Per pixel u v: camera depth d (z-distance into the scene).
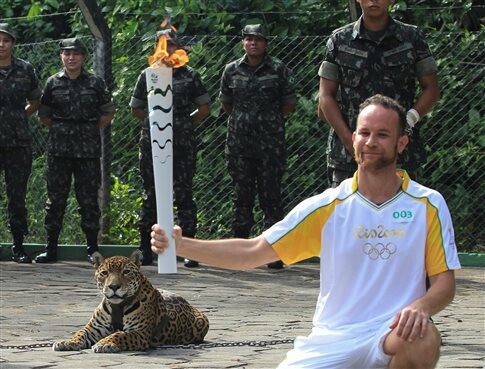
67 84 11.77
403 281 4.45
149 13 14.08
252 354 6.71
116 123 13.20
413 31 7.21
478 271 11.59
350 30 7.24
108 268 6.90
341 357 4.39
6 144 11.82
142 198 11.93
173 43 10.00
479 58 12.91
